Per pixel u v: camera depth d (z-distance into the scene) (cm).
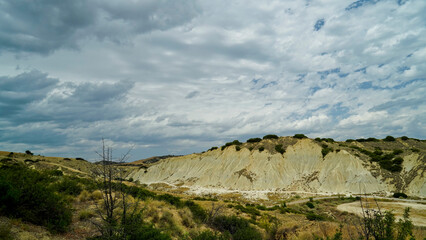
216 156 10388
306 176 7688
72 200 1351
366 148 8494
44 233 830
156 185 9412
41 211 929
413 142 8488
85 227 1002
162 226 1248
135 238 826
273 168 8306
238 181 8244
